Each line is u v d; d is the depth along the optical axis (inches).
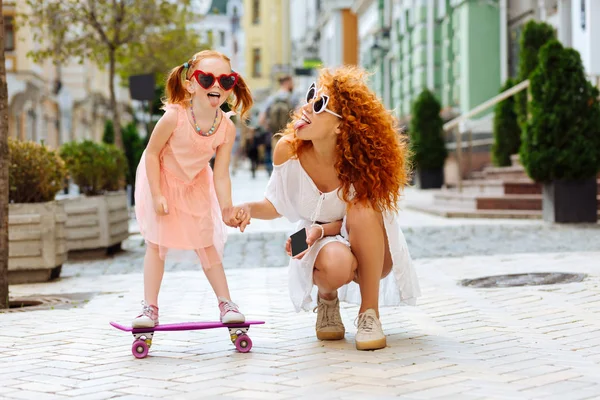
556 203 526.9
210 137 198.5
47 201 372.2
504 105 746.2
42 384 172.1
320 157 200.1
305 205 202.5
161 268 203.3
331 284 197.5
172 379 172.6
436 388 159.0
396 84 1576.0
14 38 1337.4
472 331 218.7
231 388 163.0
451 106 1177.4
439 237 471.5
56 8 819.4
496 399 150.6
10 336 229.5
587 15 717.9
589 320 229.1
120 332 232.4
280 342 209.8
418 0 1321.4
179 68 197.8
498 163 750.5
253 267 381.4
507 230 495.5
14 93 1336.1
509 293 277.7
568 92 520.7
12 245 356.5
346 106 195.9
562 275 313.0
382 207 199.0
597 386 159.2
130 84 692.1
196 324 197.5
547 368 175.0
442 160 968.9
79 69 1710.1
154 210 198.8
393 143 199.2
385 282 213.8
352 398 152.9
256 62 3592.5
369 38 1927.9
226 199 198.8
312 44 2839.6
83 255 442.9
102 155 462.9
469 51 1099.3
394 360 185.0
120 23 828.0
